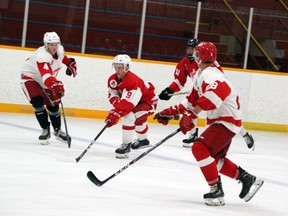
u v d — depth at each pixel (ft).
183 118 28.84
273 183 38.27
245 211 29.22
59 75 62.39
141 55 69.67
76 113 63.57
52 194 28.81
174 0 74.59
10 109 61.31
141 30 67.41
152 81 66.33
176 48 71.46
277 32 74.59
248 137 49.24
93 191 30.30
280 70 74.84
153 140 52.24
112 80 40.47
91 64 63.52
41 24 66.54
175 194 31.58
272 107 70.33
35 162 36.83
